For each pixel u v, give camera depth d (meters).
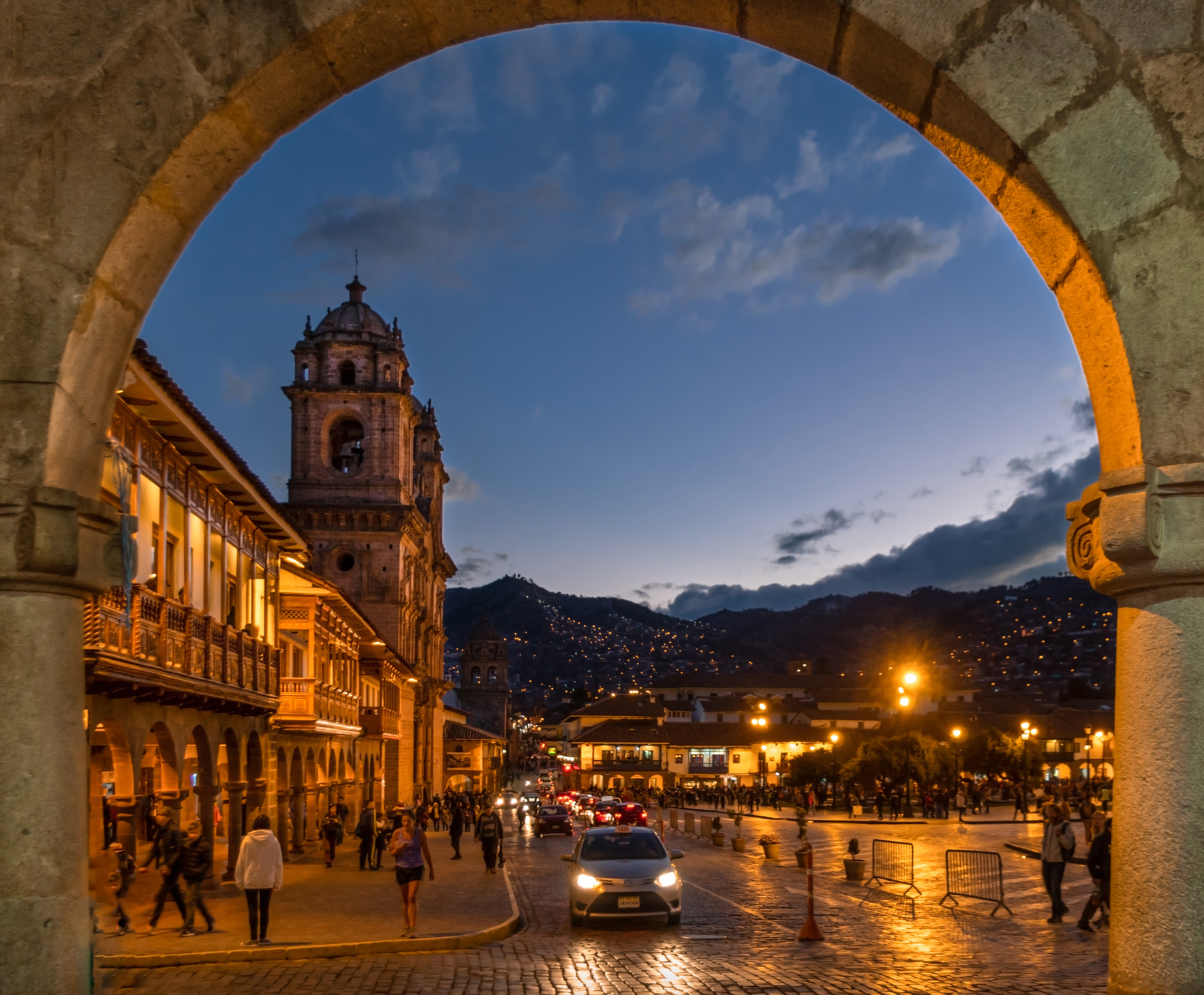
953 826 52.75
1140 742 4.54
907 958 14.45
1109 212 4.68
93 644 15.34
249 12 5.06
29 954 4.63
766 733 110.00
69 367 5.02
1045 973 13.00
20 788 4.73
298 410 68.75
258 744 28.23
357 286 71.81
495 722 154.12
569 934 17.45
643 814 55.62
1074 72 4.73
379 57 5.27
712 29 5.30
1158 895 4.39
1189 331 4.57
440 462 91.19
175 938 15.66
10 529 4.84
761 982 12.49
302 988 12.37
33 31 5.11
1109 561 4.67
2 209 5.02
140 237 5.16
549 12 5.22
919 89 5.00
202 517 23.20
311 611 31.92
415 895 16.20
